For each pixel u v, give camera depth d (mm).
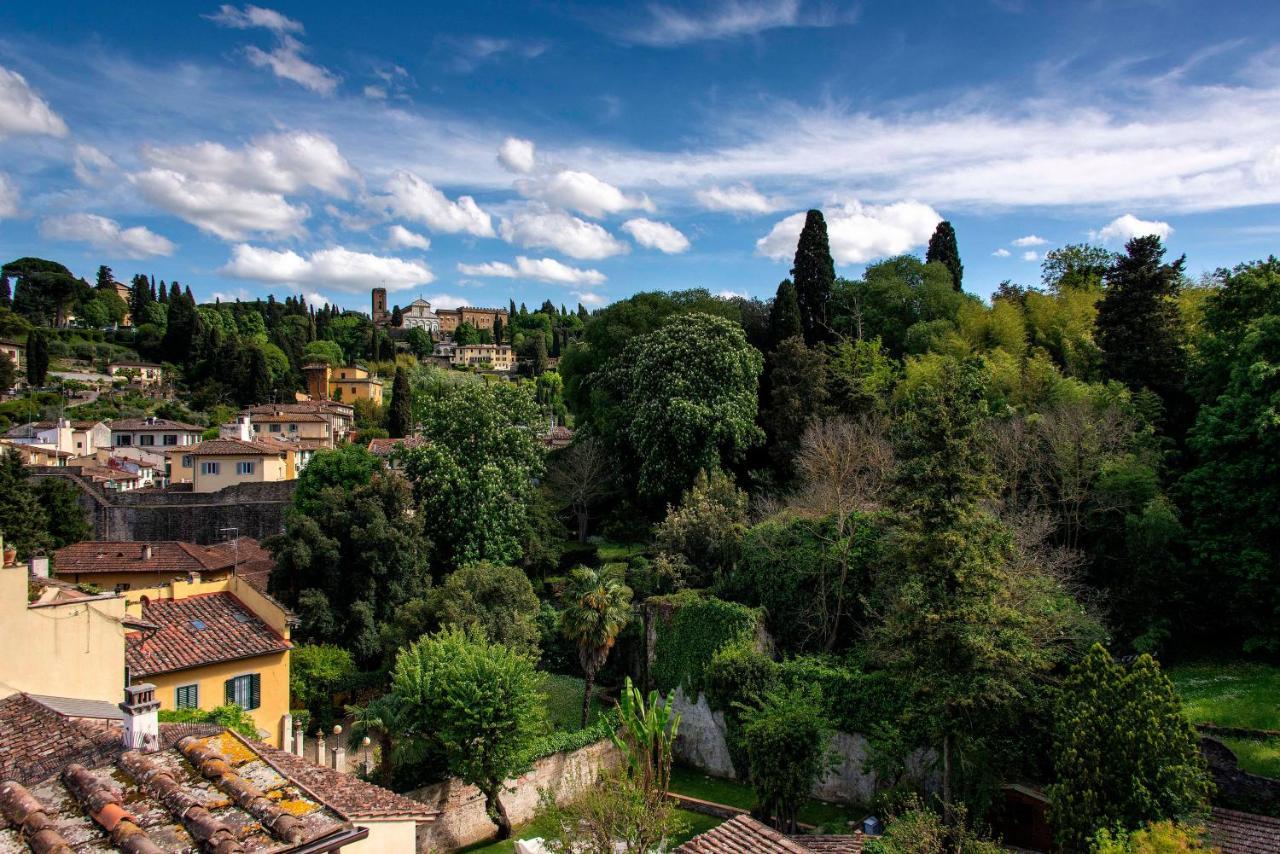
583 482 55125
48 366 109438
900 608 28297
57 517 52750
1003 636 26609
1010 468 36125
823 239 65562
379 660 40375
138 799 9961
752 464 52750
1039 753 27203
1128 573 34375
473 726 28234
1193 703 28375
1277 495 30859
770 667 34500
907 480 29172
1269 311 35031
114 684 18969
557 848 25531
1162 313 41219
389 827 16094
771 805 29453
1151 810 20453
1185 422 39375
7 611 16953
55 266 152000
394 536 40750
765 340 62688
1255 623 31625
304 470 50812
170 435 89438
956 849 23375
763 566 39531
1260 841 21406
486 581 37281
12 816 9406
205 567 49531
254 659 28953
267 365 121500
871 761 29984
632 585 44156
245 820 9555
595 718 38344
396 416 101938
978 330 53156
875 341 54719
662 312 62656
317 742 31672
